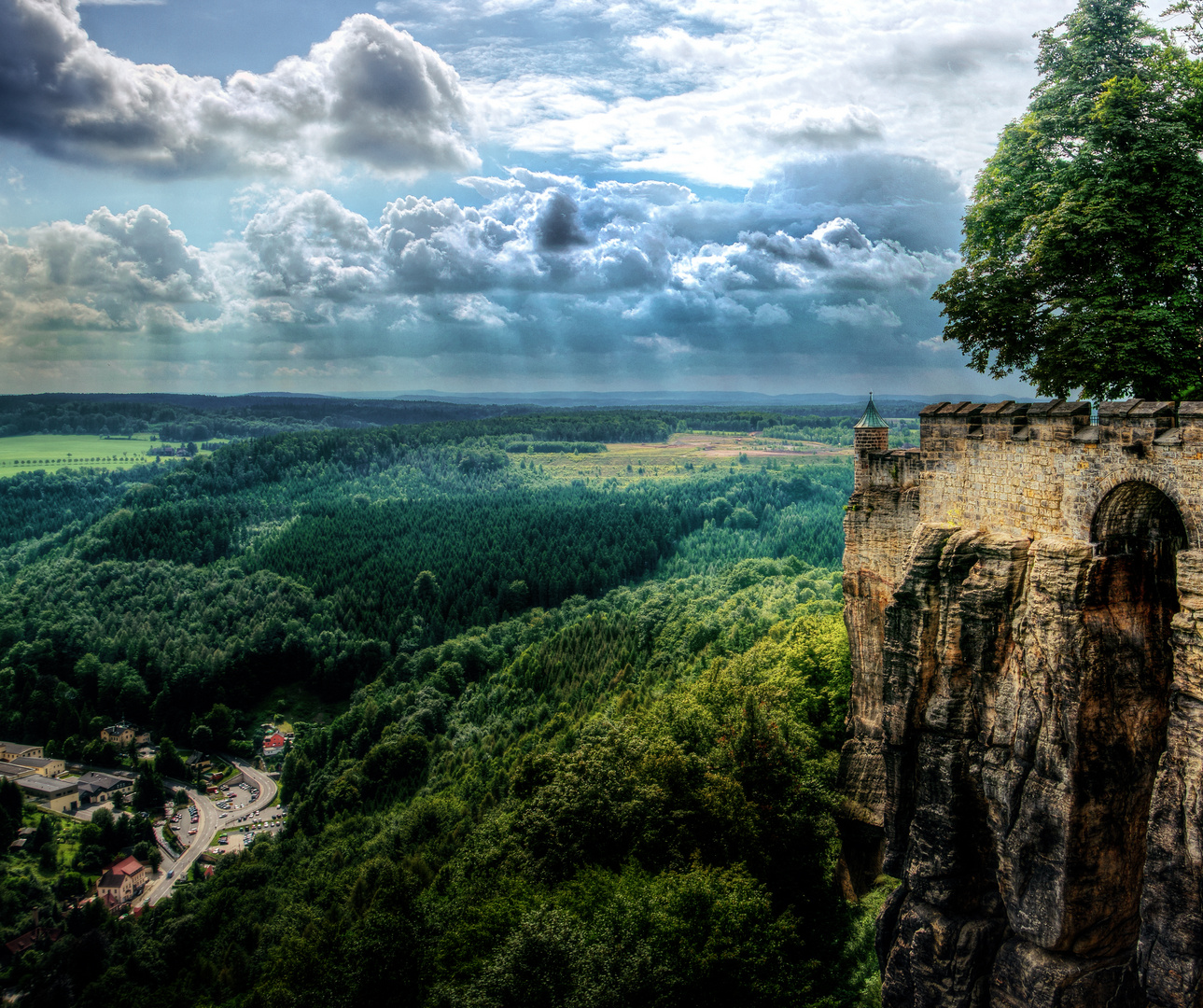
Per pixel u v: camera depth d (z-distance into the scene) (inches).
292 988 2230.6
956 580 1082.7
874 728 1627.7
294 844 5649.6
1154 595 925.2
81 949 5036.9
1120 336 1035.3
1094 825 909.2
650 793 1887.3
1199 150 1061.1
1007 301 1194.6
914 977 1087.6
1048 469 977.5
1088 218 1057.5
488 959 1622.8
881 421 1567.4
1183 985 749.3
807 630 2923.2
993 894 1047.6
